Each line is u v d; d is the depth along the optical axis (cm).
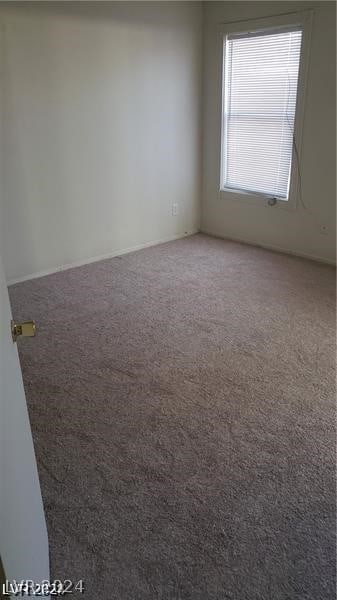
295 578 142
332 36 351
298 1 362
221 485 177
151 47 404
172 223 484
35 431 206
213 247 462
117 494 173
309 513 164
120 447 197
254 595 137
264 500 170
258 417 214
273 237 448
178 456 191
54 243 393
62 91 358
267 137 423
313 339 282
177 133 454
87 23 356
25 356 267
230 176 471
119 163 415
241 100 432
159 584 141
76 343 280
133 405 223
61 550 151
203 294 349
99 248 427
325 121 375
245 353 267
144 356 265
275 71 396
